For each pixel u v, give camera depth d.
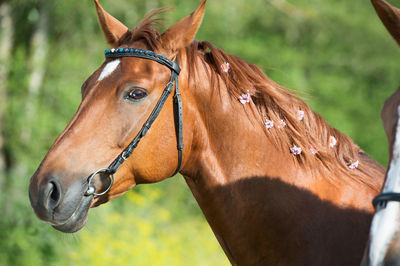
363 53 15.94
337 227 3.27
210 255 9.91
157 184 12.84
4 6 12.02
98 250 7.94
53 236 8.14
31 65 11.75
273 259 3.35
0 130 11.44
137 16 12.17
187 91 3.33
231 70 3.53
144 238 8.88
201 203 3.51
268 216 3.34
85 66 11.93
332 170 3.45
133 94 3.14
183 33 3.28
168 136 3.27
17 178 9.08
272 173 3.37
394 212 2.30
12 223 8.21
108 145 3.12
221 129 3.39
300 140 3.43
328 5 15.66
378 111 16.28
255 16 14.93
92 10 11.87
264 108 3.48
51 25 12.46
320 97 15.65
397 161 2.39
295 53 15.08
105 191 3.19
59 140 3.14
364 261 2.36
